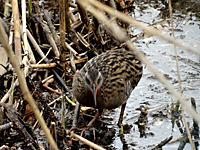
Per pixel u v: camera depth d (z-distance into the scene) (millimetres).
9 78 9133
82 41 11367
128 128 8859
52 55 10922
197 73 10789
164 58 11523
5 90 9086
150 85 10484
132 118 9219
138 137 8547
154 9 13906
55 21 12289
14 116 7660
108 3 10586
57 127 8203
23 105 8867
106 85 8594
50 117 8336
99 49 11336
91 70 8391
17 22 9000
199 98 9727
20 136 7730
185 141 8047
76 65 10812
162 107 9500
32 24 11406
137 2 14461
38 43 11156
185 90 10094
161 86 10422
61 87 9898
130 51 9531
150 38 12508
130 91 9352
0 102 7879
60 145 8008
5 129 7582
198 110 9164
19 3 11719
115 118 9289
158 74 4211
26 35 10000
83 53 11039
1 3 12562
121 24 11555
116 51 9500
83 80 8547
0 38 3682
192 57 11523
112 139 8547
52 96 9539
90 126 8820
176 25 12992
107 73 8734
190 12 13641
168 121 9023
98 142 8445
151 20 13164
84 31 11859
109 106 8836
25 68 9242
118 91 8734
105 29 10992
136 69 9297
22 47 10227
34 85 8555
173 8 13953
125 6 11867
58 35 11617
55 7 13008
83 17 11477
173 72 10867
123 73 8977
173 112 9156
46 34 11000
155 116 9211
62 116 8039
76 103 9195
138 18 13305
